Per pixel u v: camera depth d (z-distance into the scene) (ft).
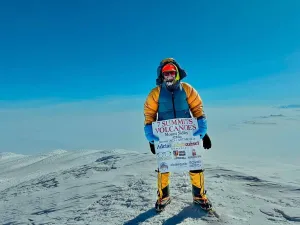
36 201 26.63
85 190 26.11
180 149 15.43
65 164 110.83
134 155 48.52
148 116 15.80
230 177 23.56
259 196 18.29
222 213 15.31
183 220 14.60
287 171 26.63
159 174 16.14
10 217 22.77
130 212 16.67
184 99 15.26
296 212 15.07
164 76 14.75
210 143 15.89
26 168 124.26
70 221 17.51
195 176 15.58
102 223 15.69
